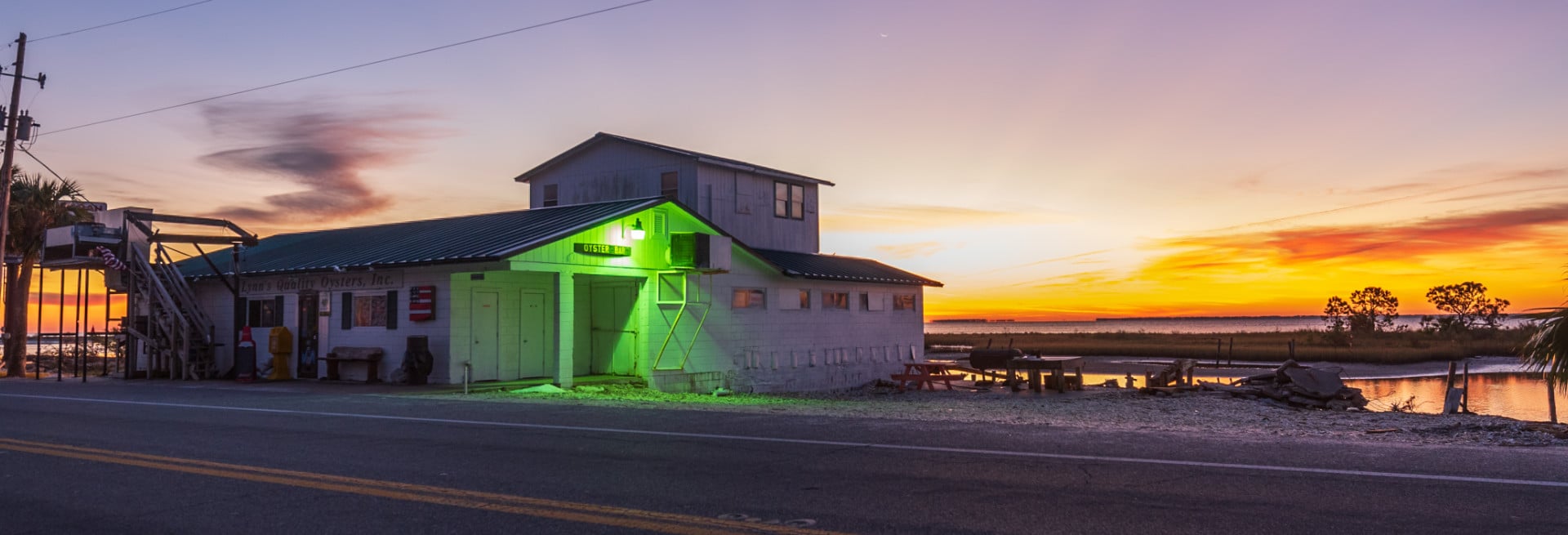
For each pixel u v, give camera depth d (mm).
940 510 6578
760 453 9336
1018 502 6820
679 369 23719
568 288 20719
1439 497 6828
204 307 26156
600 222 21406
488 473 8211
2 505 7008
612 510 6641
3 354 32250
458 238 22734
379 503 6934
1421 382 35125
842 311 29953
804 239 33625
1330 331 71625
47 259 25500
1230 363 44062
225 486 7641
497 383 20078
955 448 9570
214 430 11445
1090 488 7297
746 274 26141
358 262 22000
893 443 9992
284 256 26594
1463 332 70062
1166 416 17594
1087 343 70562
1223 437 10430
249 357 23078
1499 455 8750
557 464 8688
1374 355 48000
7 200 28484
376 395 17656
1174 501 6805
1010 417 14469
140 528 6266
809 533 5977
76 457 9258
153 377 24672
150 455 9359
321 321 23125
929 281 33750
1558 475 7621
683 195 29797
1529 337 12414
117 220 25469
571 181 33188
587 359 24203
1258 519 6191
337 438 10672
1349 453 9000
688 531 6035
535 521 6328
